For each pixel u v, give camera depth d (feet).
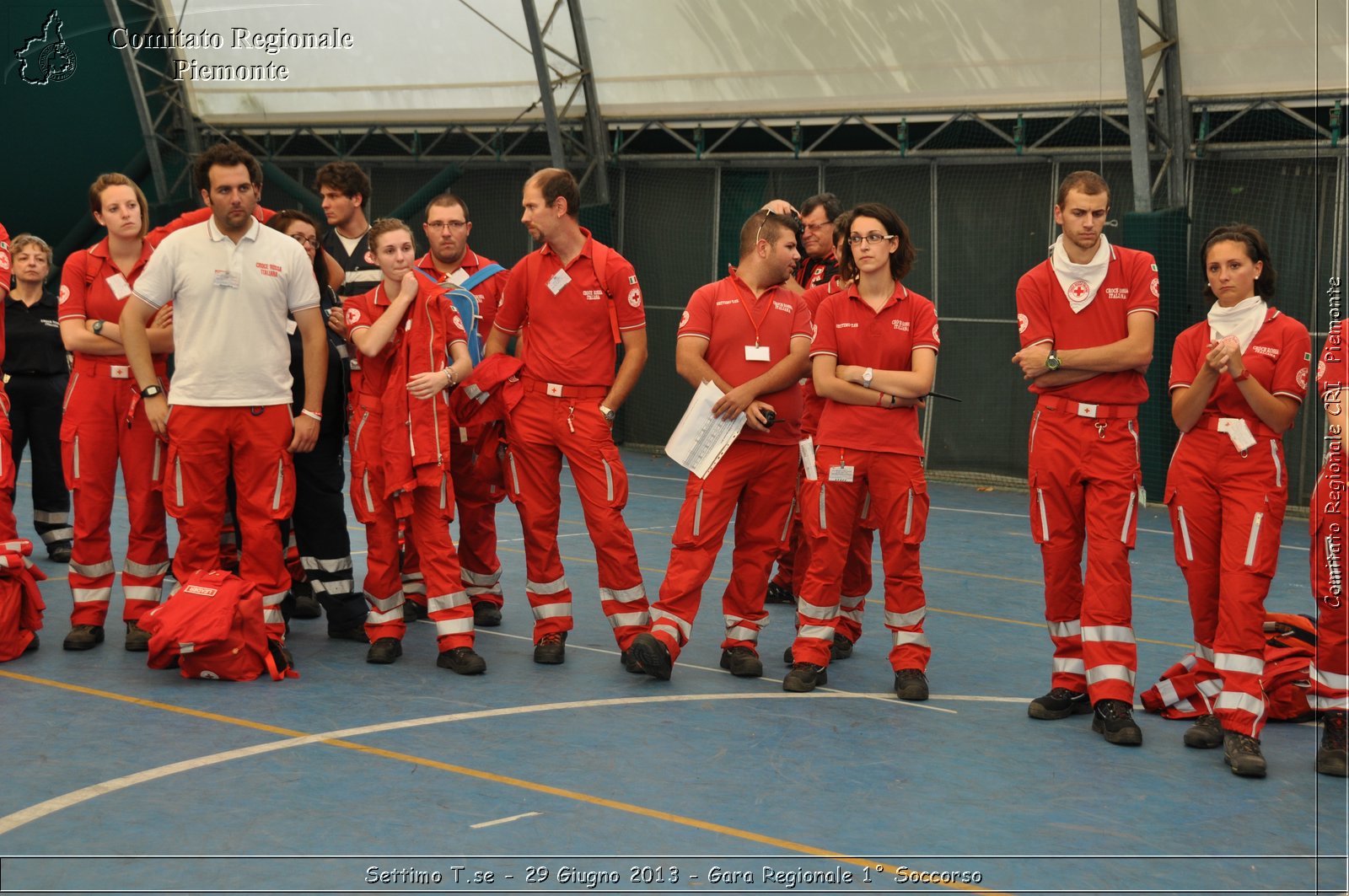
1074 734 16.58
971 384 45.01
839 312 18.08
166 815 13.10
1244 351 15.88
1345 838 13.10
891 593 18.25
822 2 43.98
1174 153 39.58
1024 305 16.84
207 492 18.42
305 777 14.29
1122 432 16.60
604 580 19.54
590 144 51.16
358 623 20.67
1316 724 15.31
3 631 18.83
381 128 55.01
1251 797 14.34
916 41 43.04
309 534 20.42
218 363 18.03
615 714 16.99
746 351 18.60
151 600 19.84
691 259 50.75
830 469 18.08
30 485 37.73
